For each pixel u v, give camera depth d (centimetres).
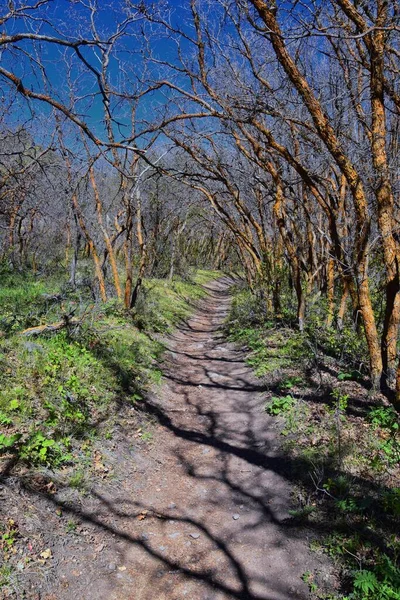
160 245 2250
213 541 425
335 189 984
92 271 1738
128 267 1174
